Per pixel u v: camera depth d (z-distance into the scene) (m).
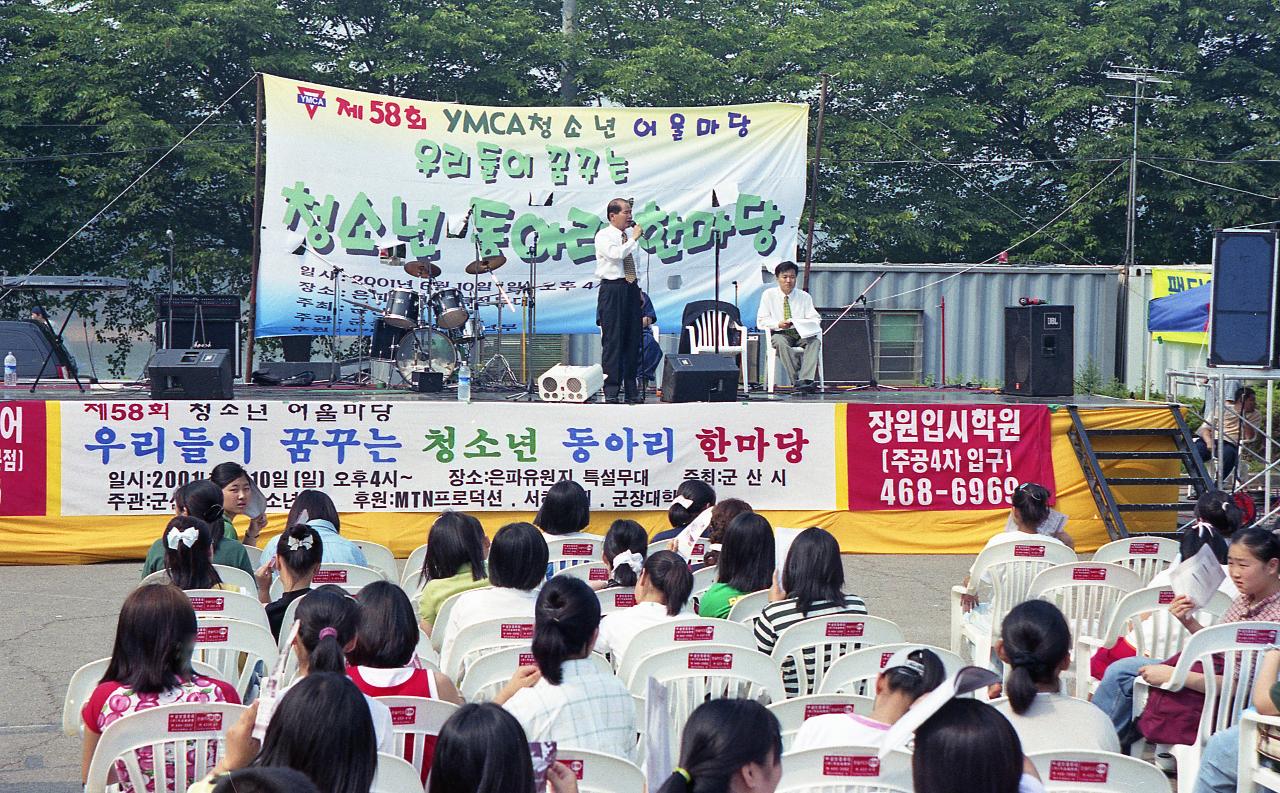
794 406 10.40
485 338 14.27
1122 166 22.61
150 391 10.70
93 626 7.99
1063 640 3.67
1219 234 10.55
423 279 13.83
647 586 5.02
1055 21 23.89
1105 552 7.10
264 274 13.45
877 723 3.32
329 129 13.58
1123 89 23.89
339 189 13.62
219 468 6.95
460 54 21.50
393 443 9.98
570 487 6.80
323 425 9.91
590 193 14.16
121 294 21.88
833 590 4.93
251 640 4.64
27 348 14.62
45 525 9.65
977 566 6.77
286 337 16.42
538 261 14.16
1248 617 4.77
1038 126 24.11
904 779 3.21
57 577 9.36
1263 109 23.33
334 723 2.48
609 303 10.88
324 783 2.47
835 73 21.92
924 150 23.23
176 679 3.72
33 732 5.96
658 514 10.30
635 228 10.98
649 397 12.05
